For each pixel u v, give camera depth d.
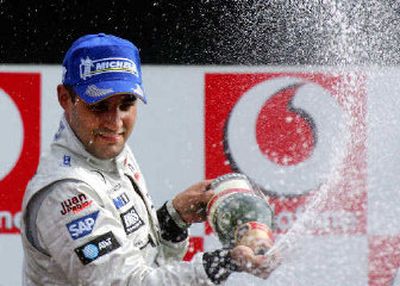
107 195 11.55
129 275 11.03
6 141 18.19
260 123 18.25
